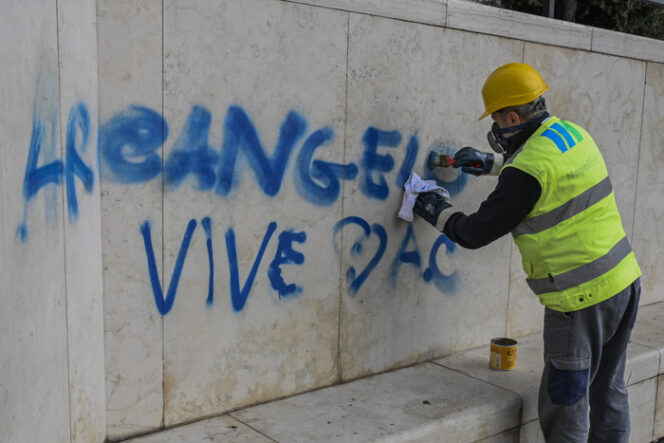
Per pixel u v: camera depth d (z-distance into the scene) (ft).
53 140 6.25
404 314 11.65
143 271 8.58
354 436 9.07
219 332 9.43
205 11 8.59
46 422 6.08
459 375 11.49
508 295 13.34
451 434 9.77
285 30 9.36
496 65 12.17
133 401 8.77
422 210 10.61
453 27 11.35
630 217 15.52
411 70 10.95
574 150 8.95
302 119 9.74
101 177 8.07
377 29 10.39
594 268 9.03
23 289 5.35
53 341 6.28
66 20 6.68
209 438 8.89
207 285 9.20
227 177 9.12
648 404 13.07
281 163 9.63
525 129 9.38
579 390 9.28
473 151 10.96
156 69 8.29
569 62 13.33
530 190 8.78
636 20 32.09
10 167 5.04
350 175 10.47
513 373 11.63
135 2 8.01
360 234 10.77
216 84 8.83
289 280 10.03
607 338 9.51
